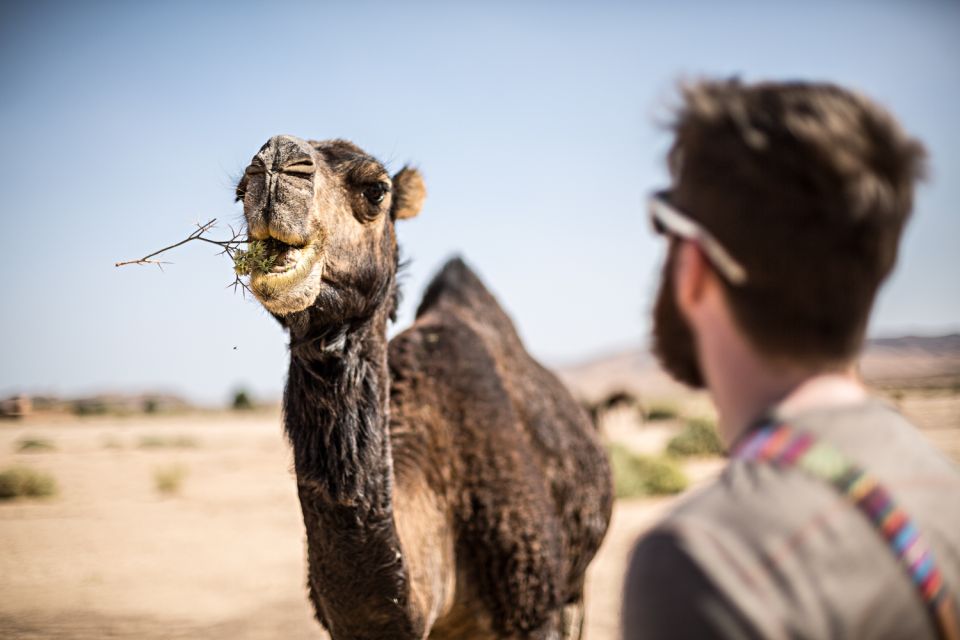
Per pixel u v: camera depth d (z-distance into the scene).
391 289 3.94
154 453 34.16
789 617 1.08
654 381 131.25
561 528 5.28
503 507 4.41
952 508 1.17
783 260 1.18
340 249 3.49
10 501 19.52
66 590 10.84
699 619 1.08
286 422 3.73
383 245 3.76
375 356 3.70
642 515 15.99
